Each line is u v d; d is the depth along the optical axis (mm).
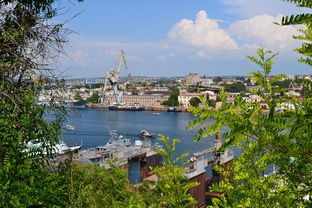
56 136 6578
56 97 6660
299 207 3252
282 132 1692
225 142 1691
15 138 5648
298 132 1588
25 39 6309
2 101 5887
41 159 6406
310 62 2219
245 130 1667
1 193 4848
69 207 6590
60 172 7176
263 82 2857
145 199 6906
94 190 9266
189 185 4664
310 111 2008
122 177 9828
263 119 1675
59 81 6680
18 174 5391
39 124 6309
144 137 96188
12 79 6301
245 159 3865
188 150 71812
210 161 64500
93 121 131125
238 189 4199
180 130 105812
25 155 5785
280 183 4105
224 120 1724
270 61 2877
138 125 121188
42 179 5883
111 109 192875
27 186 5316
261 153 3428
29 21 6645
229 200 4336
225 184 4434
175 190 4645
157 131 104562
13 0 6418
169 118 149125
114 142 77125
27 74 6238
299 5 1458
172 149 4773
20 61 6090
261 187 3920
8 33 5691
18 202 4934
